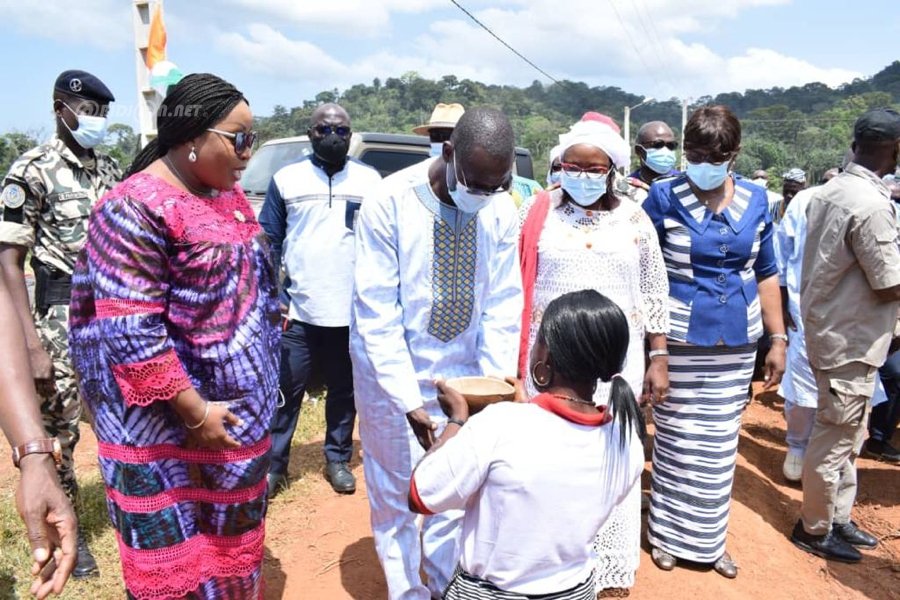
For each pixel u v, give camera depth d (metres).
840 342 3.77
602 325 1.86
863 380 3.79
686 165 3.36
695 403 3.51
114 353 1.98
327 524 3.88
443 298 2.72
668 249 3.48
